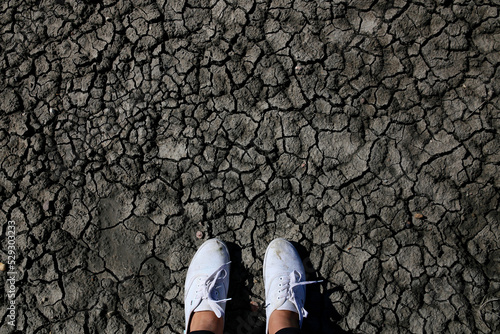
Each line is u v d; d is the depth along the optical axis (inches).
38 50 97.0
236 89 92.8
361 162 89.1
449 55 91.4
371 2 93.2
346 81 91.7
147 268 88.7
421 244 86.1
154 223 90.1
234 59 93.7
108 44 95.7
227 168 90.4
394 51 92.3
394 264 85.7
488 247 85.4
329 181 88.9
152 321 86.5
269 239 88.3
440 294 84.1
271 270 84.4
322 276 86.4
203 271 84.2
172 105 92.9
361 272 85.7
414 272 85.1
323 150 90.0
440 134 89.2
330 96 91.4
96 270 89.3
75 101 94.7
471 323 82.7
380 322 83.7
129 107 93.3
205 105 92.7
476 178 87.5
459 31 91.8
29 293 88.7
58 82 95.7
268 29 94.1
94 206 91.5
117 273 89.0
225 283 85.3
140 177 91.4
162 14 95.8
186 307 83.4
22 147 93.8
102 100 94.2
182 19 95.5
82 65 95.6
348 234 87.2
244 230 88.7
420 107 90.1
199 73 93.7
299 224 88.2
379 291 84.8
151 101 93.2
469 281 84.3
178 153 91.5
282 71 92.7
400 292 84.6
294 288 82.3
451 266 84.9
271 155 90.4
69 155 92.9
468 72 90.7
